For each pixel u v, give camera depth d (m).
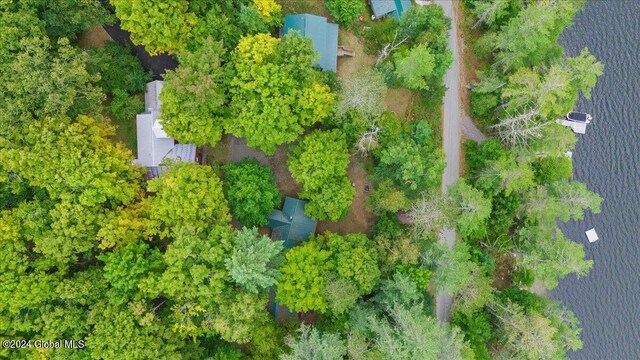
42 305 38.31
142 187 45.09
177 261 38.41
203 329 40.25
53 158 38.38
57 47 41.94
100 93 40.59
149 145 44.50
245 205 43.81
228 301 39.41
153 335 39.25
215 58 40.31
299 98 42.19
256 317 41.53
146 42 40.34
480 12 48.56
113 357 37.47
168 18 39.56
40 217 39.03
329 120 45.78
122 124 46.12
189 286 38.56
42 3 39.44
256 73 41.09
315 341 39.66
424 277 42.78
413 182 43.72
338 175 44.72
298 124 43.38
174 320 39.88
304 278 41.25
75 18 40.03
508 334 45.78
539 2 47.84
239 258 38.50
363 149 46.03
